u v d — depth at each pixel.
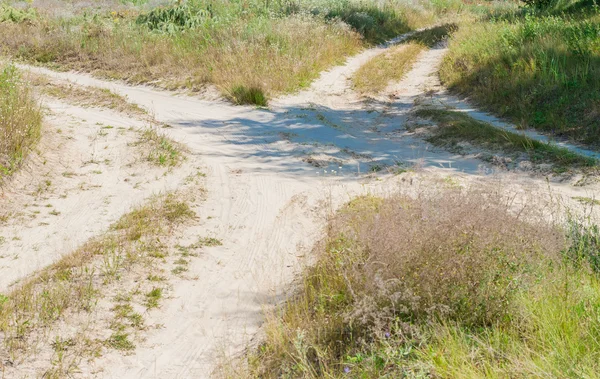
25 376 5.19
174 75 18.14
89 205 9.32
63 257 7.56
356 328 5.42
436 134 13.12
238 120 14.28
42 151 10.80
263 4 24.88
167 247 7.97
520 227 5.70
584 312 4.86
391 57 22.50
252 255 7.86
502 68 16.92
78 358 5.55
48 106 14.16
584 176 10.09
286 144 12.48
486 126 12.81
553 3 26.00
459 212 5.67
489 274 5.20
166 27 21.62
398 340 4.81
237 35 20.30
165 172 10.66
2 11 23.19
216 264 7.62
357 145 12.84
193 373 5.44
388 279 5.35
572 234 6.69
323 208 9.04
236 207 9.38
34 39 20.98
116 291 6.76
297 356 5.25
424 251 5.48
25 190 9.60
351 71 20.28
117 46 20.09
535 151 11.25
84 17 23.19
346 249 6.55
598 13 20.36
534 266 5.34
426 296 5.27
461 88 17.22
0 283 7.07
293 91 17.22
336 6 27.22
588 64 15.34
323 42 21.55
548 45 17.03
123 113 14.16
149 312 6.46
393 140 13.31
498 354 4.50
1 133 10.00
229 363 5.47
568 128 12.83
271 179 10.52
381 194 9.29
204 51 19.00
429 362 4.43
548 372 4.12
